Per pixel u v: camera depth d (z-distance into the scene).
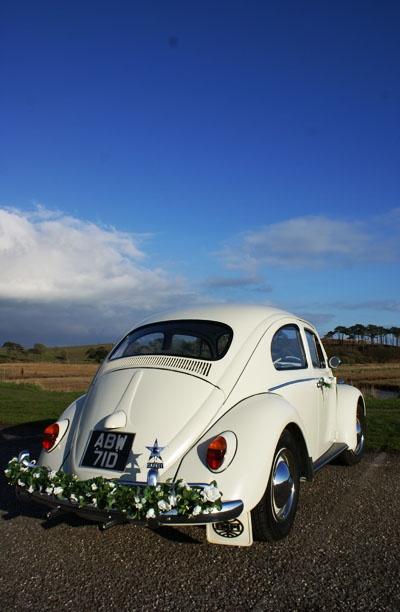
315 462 5.19
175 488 3.43
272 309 5.39
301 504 5.07
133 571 3.71
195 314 5.05
